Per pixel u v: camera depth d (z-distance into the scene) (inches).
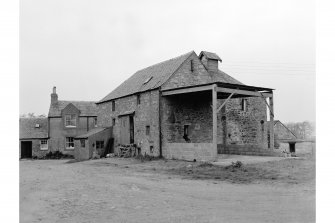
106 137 1238.9
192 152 812.6
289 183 483.8
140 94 1056.8
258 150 880.3
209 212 334.0
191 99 995.3
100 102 1352.1
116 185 480.1
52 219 305.3
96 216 317.1
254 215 323.0
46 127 1579.7
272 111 898.1
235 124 1064.2
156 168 726.5
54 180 519.8
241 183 503.5
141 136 1040.2
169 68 1056.2
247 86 831.1
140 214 325.7
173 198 397.7
